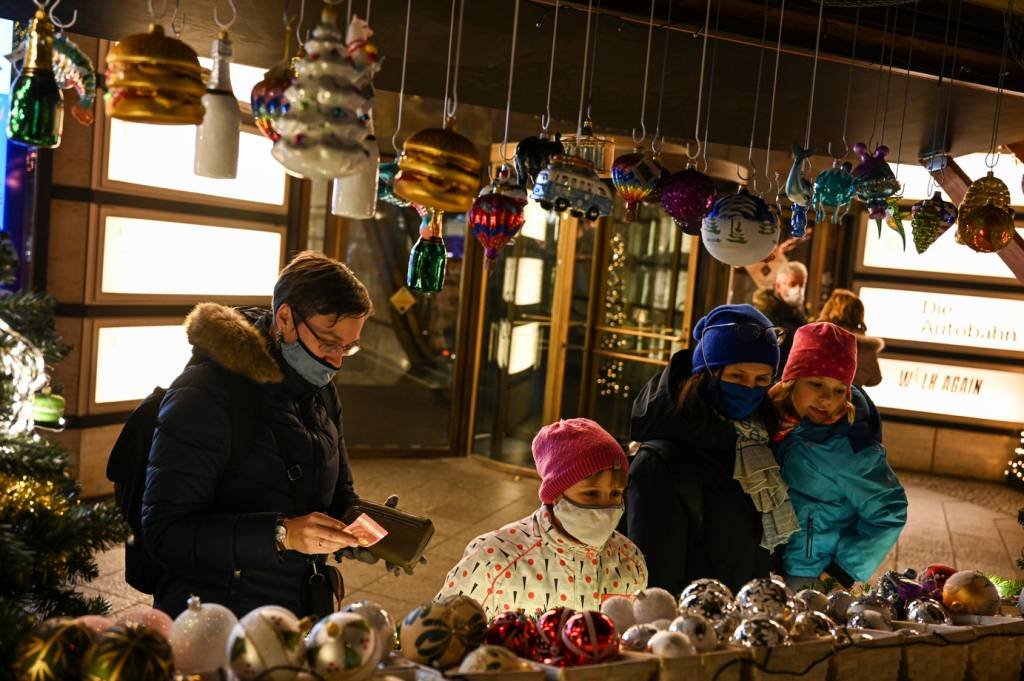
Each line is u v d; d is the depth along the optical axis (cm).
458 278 823
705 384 241
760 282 719
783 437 256
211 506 202
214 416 197
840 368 248
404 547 208
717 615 164
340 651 126
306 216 773
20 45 161
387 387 820
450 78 270
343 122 137
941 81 242
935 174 331
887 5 226
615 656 145
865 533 250
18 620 121
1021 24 240
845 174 223
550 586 206
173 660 123
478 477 771
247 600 200
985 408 921
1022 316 908
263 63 266
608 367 775
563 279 773
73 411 589
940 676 172
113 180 596
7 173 556
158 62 143
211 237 679
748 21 224
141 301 626
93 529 150
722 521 234
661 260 754
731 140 339
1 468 146
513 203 197
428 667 140
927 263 934
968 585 193
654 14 217
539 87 276
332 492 220
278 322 207
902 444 948
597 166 214
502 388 808
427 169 163
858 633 171
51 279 575
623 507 220
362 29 147
